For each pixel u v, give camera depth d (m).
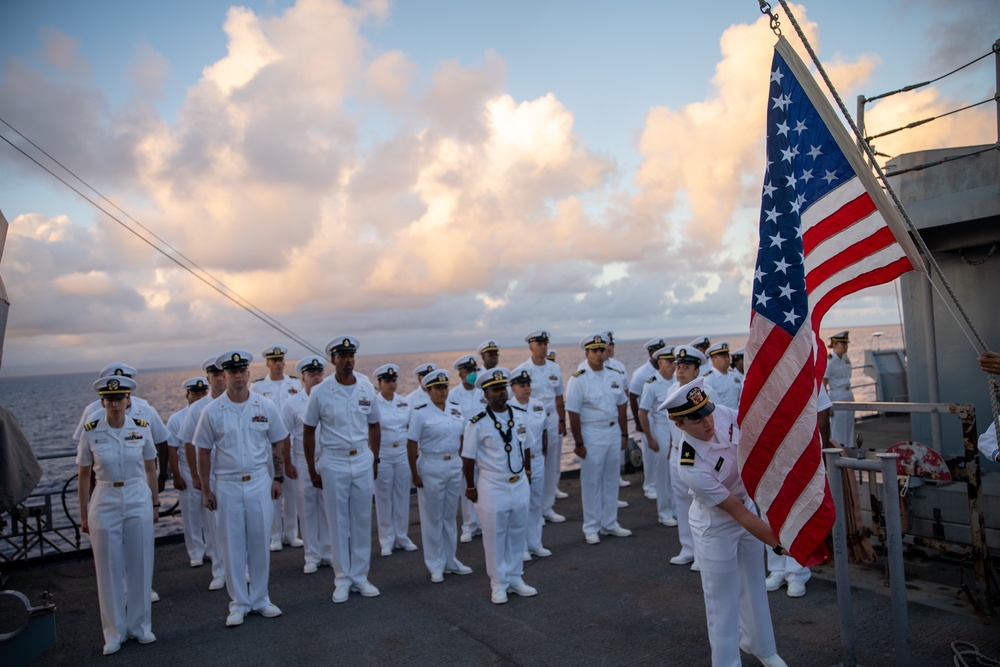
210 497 5.87
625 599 5.96
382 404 8.09
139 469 5.62
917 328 7.65
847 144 4.48
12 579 7.52
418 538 8.73
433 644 5.18
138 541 5.52
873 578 6.03
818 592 5.79
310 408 6.38
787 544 3.92
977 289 7.15
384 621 5.73
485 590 6.44
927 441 7.58
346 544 6.41
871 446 9.81
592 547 7.68
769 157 4.38
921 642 4.68
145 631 5.52
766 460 4.02
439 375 6.95
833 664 4.44
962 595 5.44
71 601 6.69
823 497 3.93
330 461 6.39
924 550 6.32
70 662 5.18
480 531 8.92
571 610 5.76
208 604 6.44
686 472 4.12
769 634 4.26
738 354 9.55
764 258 4.22
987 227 6.72
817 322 4.65
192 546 8.00
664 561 7.03
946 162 6.42
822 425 5.84
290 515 8.74
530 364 9.52
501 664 4.77
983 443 5.44
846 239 4.65
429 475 6.83
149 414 6.93
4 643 3.79
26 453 7.45
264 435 6.14
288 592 6.66
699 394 4.14
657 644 4.98
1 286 5.58
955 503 5.87
